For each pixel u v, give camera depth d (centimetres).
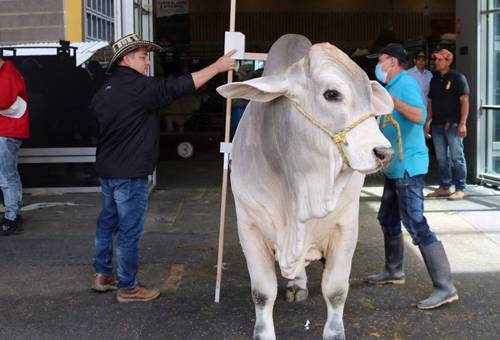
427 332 441
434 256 480
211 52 1712
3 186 695
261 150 337
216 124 1529
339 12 2306
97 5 934
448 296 479
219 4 2227
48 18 916
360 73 297
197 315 476
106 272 524
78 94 899
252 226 361
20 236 697
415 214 481
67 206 838
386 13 2295
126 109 476
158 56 1614
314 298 505
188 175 1102
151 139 488
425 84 911
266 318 368
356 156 287
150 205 855
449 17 2270
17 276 567
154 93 473
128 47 475
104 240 519
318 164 303
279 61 317
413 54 1537
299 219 316
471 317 464
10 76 677
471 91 976
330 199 300
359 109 292
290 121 307
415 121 463
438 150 865
